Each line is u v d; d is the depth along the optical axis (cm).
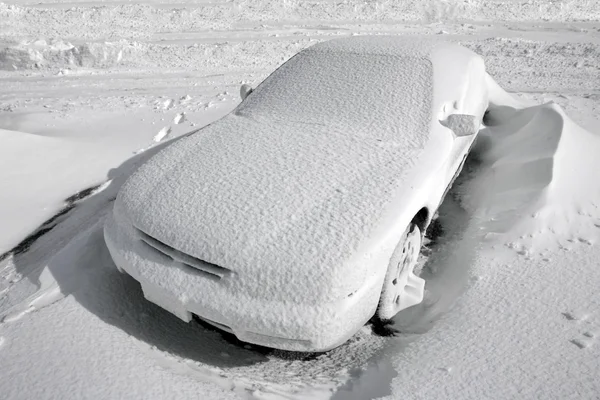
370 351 261
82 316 263
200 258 232
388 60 365
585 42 1085
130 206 271
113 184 454
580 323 247
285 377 243
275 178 269
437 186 287
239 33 1363
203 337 274
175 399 213
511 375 219
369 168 277
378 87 344
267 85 382
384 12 1566
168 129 597
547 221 328
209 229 241
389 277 252
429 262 335
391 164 281
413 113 322
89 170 484
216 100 725
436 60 361
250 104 367
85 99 778
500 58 1012
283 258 224
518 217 336
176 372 236
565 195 342
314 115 334
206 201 258
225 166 285
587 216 333
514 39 1145
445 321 264
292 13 1586
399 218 245
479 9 1558
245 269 224
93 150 528
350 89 348
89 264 310
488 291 279
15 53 1088
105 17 1549
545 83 809
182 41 1283
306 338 214
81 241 326
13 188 445
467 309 268
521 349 234
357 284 223
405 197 257
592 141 393
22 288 300
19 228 392
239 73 1002
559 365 222
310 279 218
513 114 448
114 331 257
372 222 239
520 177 368
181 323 283
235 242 232
